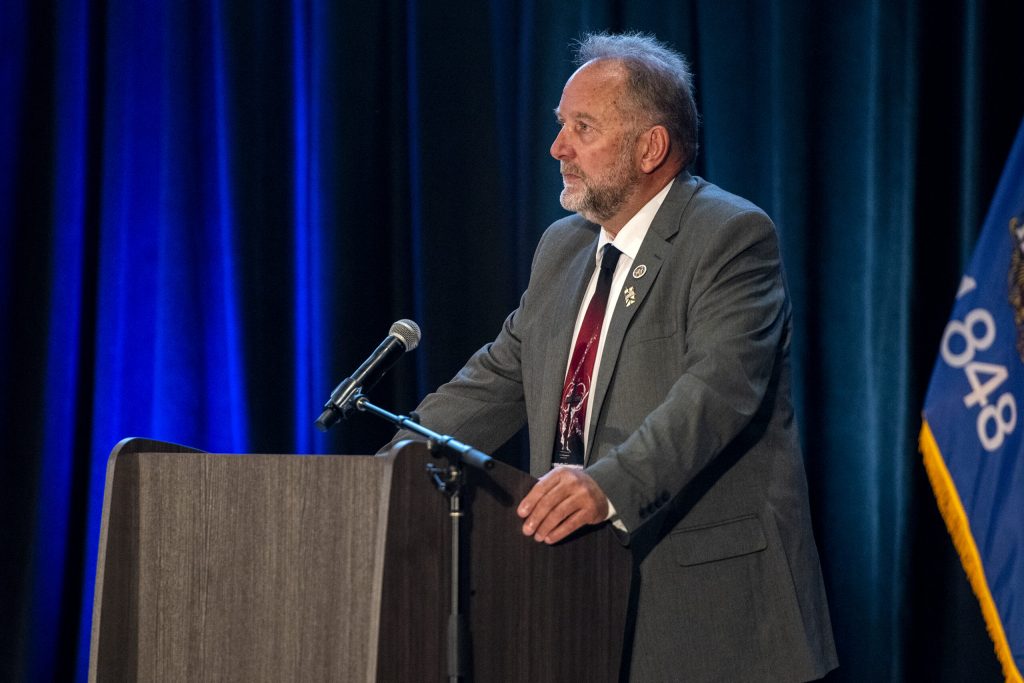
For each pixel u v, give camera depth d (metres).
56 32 11.27
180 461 5.83
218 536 5.73
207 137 11.38
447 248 10.77
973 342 8.62
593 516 5.84
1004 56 9.87
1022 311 8.53
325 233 10.94
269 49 11.31
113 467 5.79
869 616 9.85
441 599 5.25
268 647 5.53
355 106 11.03
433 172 10.82
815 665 6.55
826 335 10.11
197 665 5.66
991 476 8.45
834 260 10.16
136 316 11.33
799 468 7.12
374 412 6.11
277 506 5.63
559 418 7.23
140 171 11.39
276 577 5.57
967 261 9.66
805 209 10.16
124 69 11.35
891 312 9.91
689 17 10.62
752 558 6.73
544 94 10.72
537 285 7.89
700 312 6.77
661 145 7.46
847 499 9.97
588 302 7.43
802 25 10.26
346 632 5.35
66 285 11.14
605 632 6.00
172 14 11.34
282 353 11.09
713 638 6.60
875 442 9.91
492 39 10.97
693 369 6.49
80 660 10.84
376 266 11.05
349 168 10.97
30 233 11.18
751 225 6.95
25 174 11.26
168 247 11.21
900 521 9.70
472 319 10.75
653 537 6.73
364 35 11.11
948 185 9.98
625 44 7.82
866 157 10.10
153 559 5.80
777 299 6.93
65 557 11.02
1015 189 8.67
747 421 6.46
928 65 10.02
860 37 10.23
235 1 11.24
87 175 11.45
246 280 11.04
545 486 5.77
